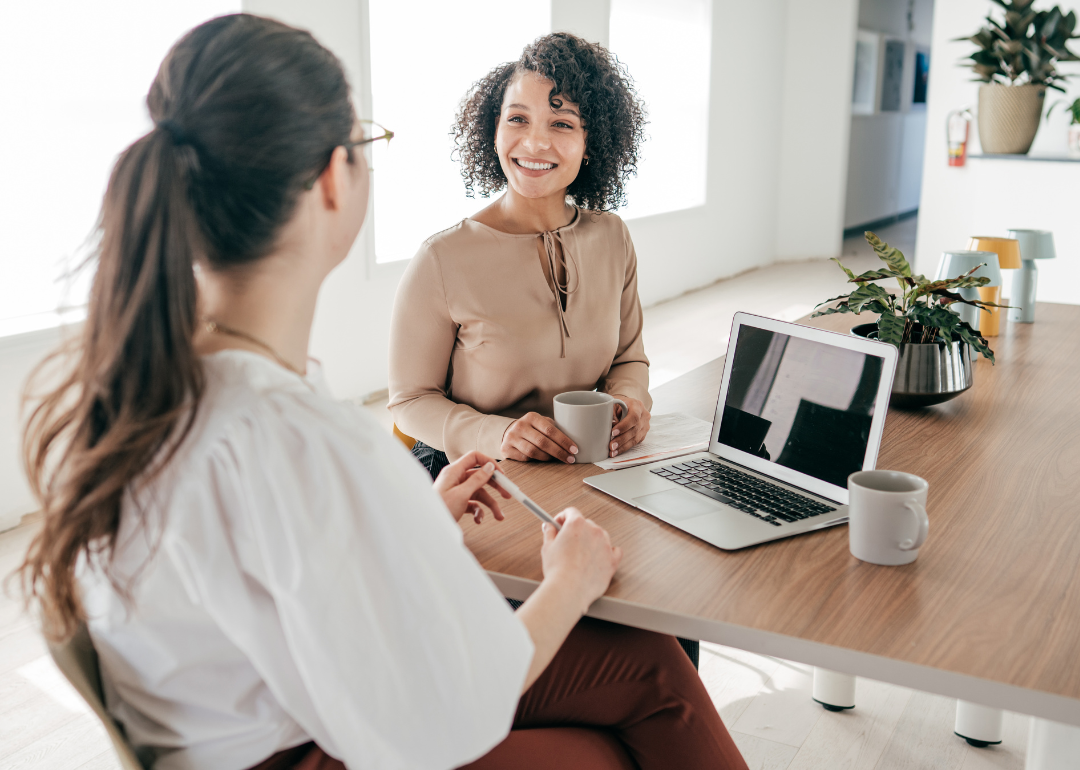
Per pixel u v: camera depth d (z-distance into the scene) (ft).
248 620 2.38
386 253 16.01
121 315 2.30
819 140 28.60
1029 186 17.70
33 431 2.46
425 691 2.39
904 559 3.47
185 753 2.64
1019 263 7.63
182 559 2.33
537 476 4.51
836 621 3.05
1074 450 4.78
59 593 2.47
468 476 3.93
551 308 5.47
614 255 5.86
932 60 22.79
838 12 27.50
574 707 3.60
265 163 2.45
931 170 23.36
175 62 2.48
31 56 10.23
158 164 2.33
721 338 18.98
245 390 2.38
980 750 6.00
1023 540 3.68
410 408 5.38
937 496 4.18
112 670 2.67
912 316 5.40
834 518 3.87
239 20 2.55
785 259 29.86
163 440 2.32
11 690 6.98
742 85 25.85
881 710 6.51
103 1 10.75
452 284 5.38
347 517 2.35
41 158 10.50
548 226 5.74
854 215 33.81
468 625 2.46
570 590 3.08
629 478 4.41
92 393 2.34
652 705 3.57
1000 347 7.08
